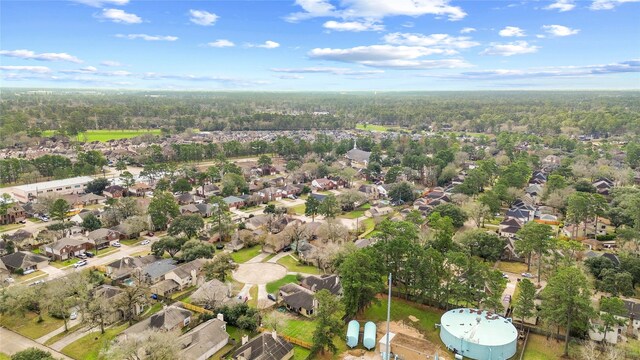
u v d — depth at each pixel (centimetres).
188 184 19125
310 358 7512
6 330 8338
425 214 15425
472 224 15275
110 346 7031
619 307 7725
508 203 17138
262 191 18938
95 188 19012
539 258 10794
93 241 12781
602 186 18512
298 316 9100
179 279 10250
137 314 9006
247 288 10306
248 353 7294
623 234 12250
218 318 8344
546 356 7675
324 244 12206
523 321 8581
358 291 8475
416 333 8462
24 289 8756
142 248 13075
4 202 15762
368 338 7900
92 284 9538
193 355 7262
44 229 13575
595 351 7544
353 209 17462
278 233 13438
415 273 9225
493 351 7450
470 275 8875
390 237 10469
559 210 16038
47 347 7775
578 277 7675
